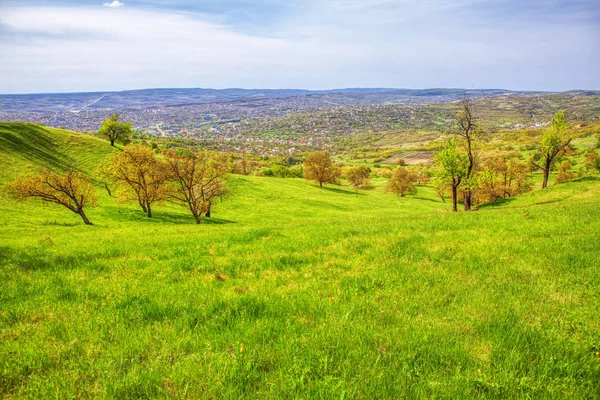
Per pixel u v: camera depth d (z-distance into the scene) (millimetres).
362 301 6938
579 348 5000
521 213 18766
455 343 5168
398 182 119250
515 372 4465
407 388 4148
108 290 7926
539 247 10625
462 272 8781
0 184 63719
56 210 55656
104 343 5348
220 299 7039
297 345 5137
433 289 7543
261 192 90625
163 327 5883
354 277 8547
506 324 5762
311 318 6207
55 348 5184
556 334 5426
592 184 43125
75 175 47438
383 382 4246
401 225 16578
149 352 5062
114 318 6316
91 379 4480
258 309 6633
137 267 10148
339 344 5121
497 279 8102
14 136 83500
